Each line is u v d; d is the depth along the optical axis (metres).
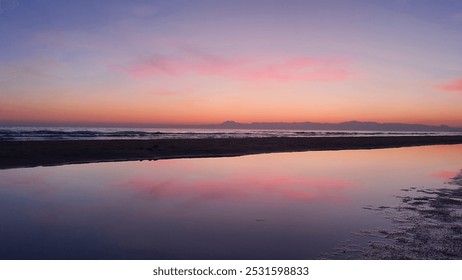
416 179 15.23
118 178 15.11
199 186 13.48
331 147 35.72
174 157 23.91
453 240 7.34
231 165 20.05
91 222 8.73
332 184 13.98
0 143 23.20
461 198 11.38
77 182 14.08
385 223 8.59
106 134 56.25
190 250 6.97
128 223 8.66
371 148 36.16
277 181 14.66
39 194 11.86
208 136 57.00
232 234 7.88
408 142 47.03
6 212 9.61
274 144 35.72
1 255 6.61
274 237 7.68
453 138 66.06
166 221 8.86
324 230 8.12
